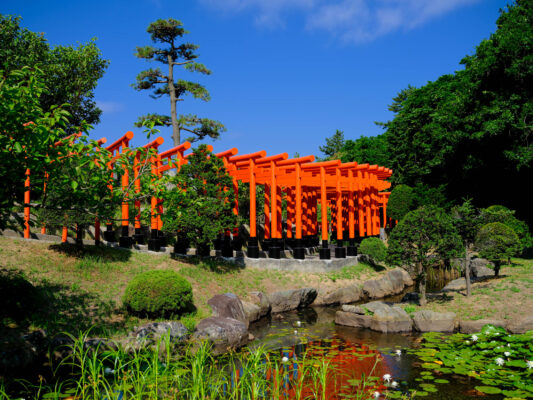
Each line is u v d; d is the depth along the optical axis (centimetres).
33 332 645
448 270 1875
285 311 1247
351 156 4169
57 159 498
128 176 1222
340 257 1688
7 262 948
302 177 1689
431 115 2620
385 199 2934
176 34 2552
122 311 878
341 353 729
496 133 1727
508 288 1015
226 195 1378
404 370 616
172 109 2623
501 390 517
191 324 824
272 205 1589
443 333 863
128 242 1455
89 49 2317
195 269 1266
